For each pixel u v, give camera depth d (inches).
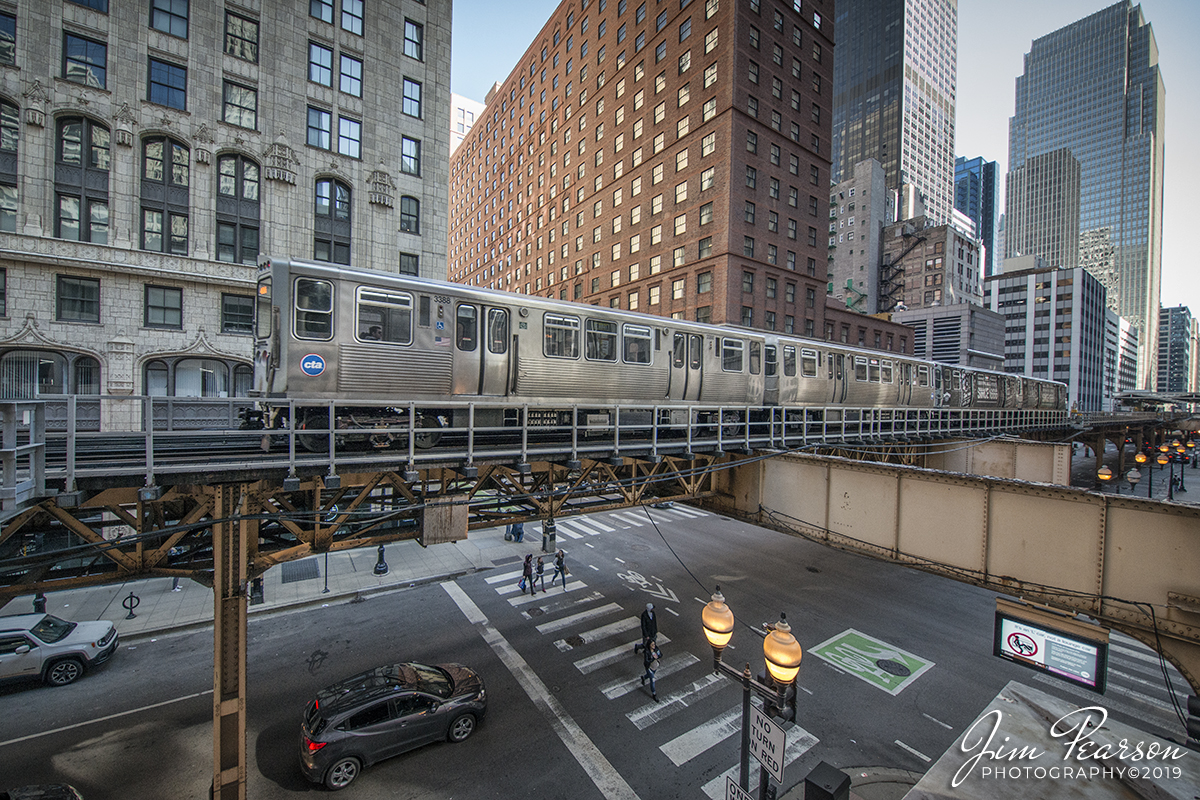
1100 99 7603.4
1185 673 275.7
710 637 253.6
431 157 945.5
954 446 1010.7
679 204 1435.8
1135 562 293.3
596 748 371.2
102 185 671.1
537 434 477.7
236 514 285.6
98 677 448.5
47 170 642.2
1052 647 311.4
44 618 460.8
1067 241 7278.5
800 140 1470.2
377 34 886.4
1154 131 7190.0
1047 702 317.1
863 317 1712.6
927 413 927.0
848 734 386.3
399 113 909.2
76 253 650.2
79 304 658.8
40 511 250.8
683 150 1424.7
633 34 1588.3
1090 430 1529.3
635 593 644.7
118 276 676.7
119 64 681.0
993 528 352.2
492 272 2610.7
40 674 427.2
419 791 330.3
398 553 787.4
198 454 312.8
